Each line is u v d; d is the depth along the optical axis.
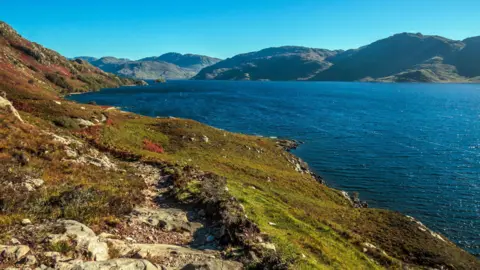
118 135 42.56
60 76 181.38
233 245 12.48
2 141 20.89
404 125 103.19
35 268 7.91
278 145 73.88
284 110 134.88
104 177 21.22
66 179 18.59
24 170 17.50
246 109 134.25
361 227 29.22
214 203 16.84
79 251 9.35
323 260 15.64
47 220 12.49
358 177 55.81
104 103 134.00
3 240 9.33
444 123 106.75
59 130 33.00
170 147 47.38
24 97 65.00
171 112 118.31
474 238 36.03
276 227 18.11
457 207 43.69
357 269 16.91
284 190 37.00
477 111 136.88
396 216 33.41
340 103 166.12
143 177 24.64
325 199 39.81
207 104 147.75
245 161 49.09
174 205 18.41
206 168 35.47
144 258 10.05
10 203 13.02
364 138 84.44
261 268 10.43
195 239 13.59
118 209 15.16
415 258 24.72
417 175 56.28
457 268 24.23
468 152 70.00
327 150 72.69
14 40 181.00
